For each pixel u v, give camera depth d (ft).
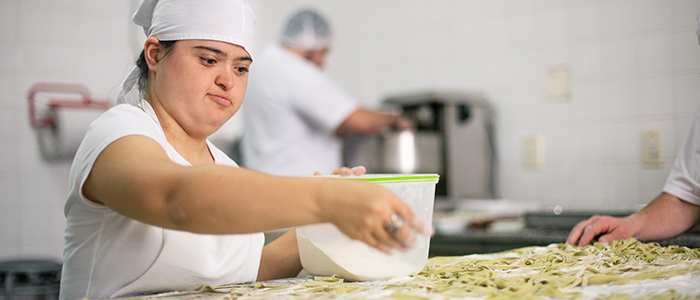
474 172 8.43
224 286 2.72
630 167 7.36
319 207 1.81
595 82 7.66
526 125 8.33
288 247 3.51
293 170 7.45
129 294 2.92
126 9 10.37
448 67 9.21
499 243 5.80
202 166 1.96
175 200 1.90
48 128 9.16
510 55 8.49
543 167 8.16
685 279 2.36
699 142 4.00
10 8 9.59
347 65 10.66
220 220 1.86
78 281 2.94
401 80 9.82
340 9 10.74
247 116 7.72
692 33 6.82
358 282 2.70
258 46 12.26
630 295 2.07
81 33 10.06
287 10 11.64
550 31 8.07
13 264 6.74
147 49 3.03
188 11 2.89
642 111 7.25
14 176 9.54
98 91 10.16
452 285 2.37
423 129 8.32
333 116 7.36
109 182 2.13
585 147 7.76
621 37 7.41
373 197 1.74
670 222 3.94
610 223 3.77
